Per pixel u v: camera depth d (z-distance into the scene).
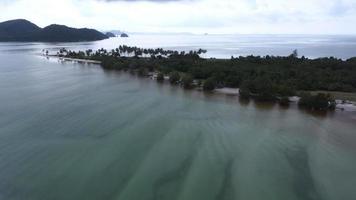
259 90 78.00
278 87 78.81
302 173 40.91
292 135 53.56
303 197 36.00
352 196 36.47
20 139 49.97
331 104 69.31
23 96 76.94
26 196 35.31
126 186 37.19
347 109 69.25
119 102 71.62
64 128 54.75
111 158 43.69
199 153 45.59
